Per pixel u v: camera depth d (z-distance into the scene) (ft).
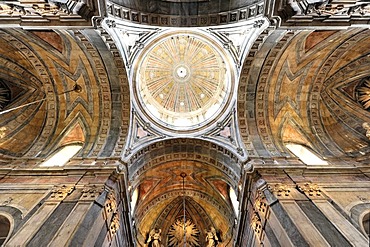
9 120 55.47
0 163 48.39
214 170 61.05
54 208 36.40
